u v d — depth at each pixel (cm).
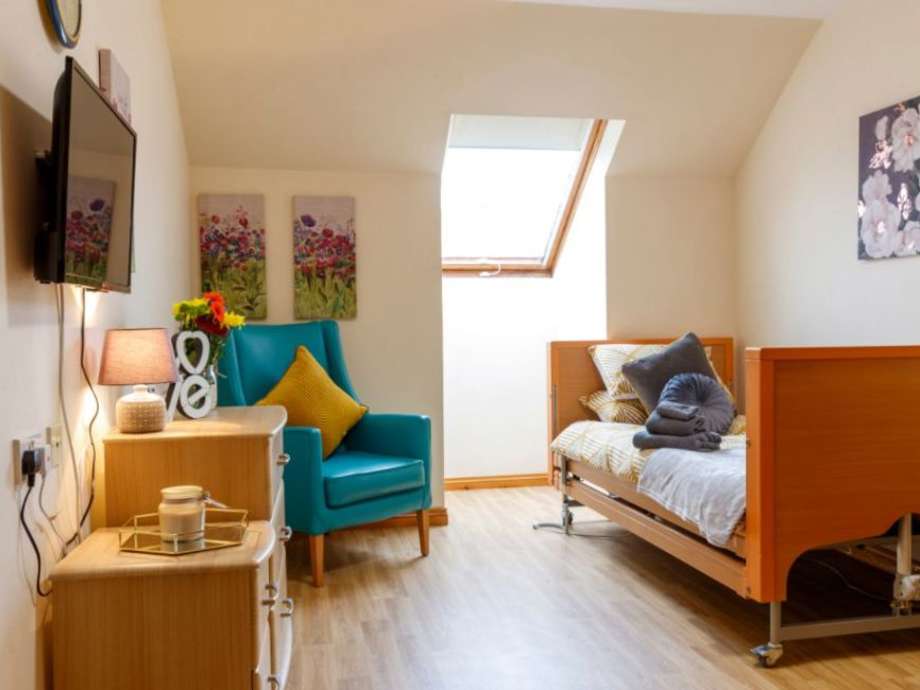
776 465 225
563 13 333
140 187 261
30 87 157
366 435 360
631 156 406
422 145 381
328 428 341
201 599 155
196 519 169
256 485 195
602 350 396
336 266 386
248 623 156
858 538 232
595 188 427
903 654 237
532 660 235
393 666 232
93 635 153
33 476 148
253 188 379
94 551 163
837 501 230
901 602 242
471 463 482
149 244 276
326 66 341
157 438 191
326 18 323
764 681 219
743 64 368
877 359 232
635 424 373
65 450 173
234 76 339
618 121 391
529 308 483
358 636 254
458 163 452
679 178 423
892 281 319
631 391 379
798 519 227
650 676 223
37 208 158
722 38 354
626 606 280
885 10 318
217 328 240
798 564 326
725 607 279
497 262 480
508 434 484
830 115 351
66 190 148
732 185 430
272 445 203
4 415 139
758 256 410
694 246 427
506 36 339
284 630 223
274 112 357
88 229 164
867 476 232
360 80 349
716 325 431
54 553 165
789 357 225
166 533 167
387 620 269
